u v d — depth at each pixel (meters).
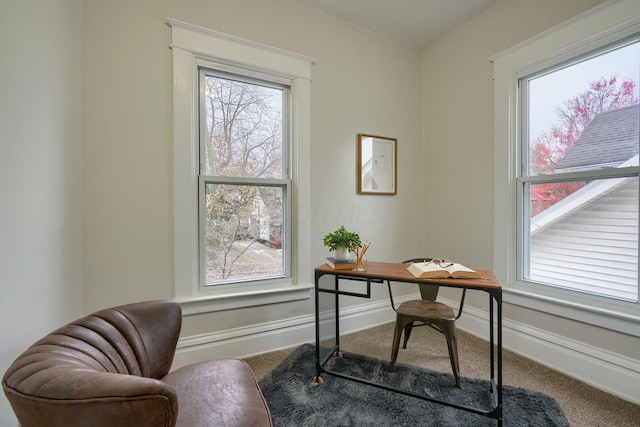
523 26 2.04
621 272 1.65
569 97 1.86
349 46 2.45
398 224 2.73
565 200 1.89
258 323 2.10
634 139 1.59
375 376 1.77
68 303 1.48
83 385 0.62
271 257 2.20
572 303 1.77
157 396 0.63
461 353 2.06
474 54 2.37
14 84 1.06
